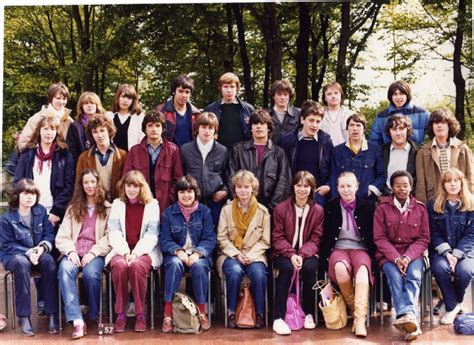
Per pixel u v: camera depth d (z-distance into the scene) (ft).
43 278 18.74
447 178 19.04
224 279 19.04
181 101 21.36
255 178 19.26
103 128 19.84
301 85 39.45
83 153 20.39
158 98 46.21
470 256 18.84
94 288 18.43
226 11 40.06
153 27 38.11
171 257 18.81
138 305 18.67
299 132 20.77
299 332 18.51
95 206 19.57
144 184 19.29
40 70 48.93
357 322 18.15
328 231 19.65
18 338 18.19
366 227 19.45
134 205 19.39
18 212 19.25
